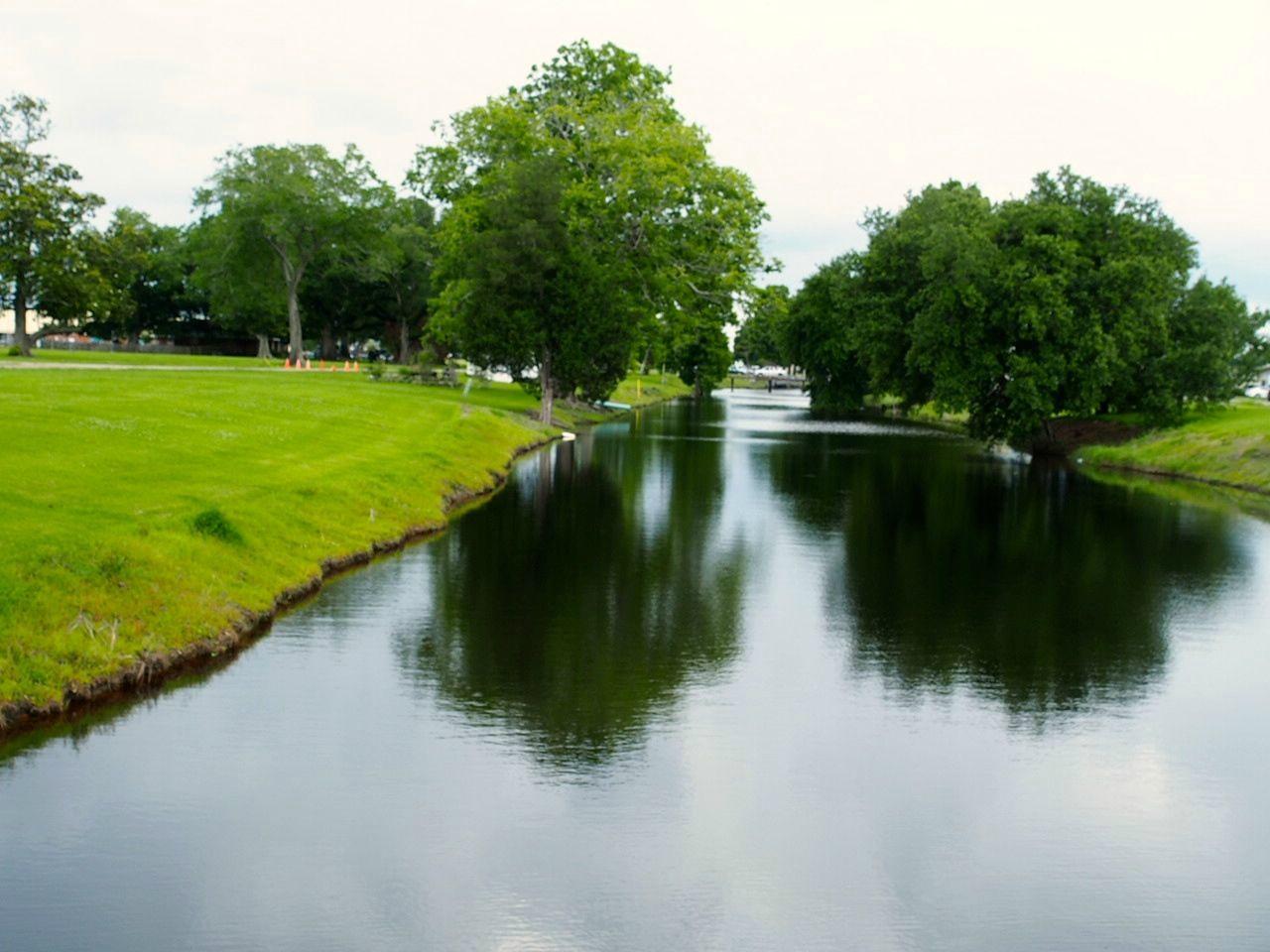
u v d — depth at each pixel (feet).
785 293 287.48
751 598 58.90
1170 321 170.50
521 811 31.68
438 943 25.13
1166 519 96.07
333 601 54.34
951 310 165.17
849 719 40.19
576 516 85.66
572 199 172.14
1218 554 77.30
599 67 192.75
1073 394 161.79
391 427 111.24
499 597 56.70
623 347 171.32
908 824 31.78
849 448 167.43
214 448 77.51
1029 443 185.88
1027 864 29.78
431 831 30.32
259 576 52.85
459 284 178.40
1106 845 30.99
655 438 173.06
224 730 36.86
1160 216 177.78
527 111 187.52
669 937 25.68
